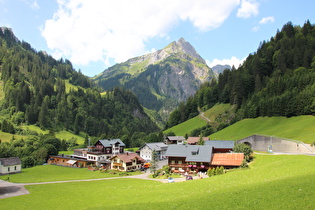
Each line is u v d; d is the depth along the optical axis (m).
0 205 48.12
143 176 88.69
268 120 150.25
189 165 85.62
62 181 77.50
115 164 108.06
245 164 74.06
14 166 98.25
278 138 98.56
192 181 54.72
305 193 27.33
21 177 87.31
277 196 28.44
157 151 137.75
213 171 70.06
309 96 133.50
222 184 46.00
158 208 32.62
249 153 85.25
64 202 48.09
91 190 59.50
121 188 59.28
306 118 130.75
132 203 38.56
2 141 169.38
